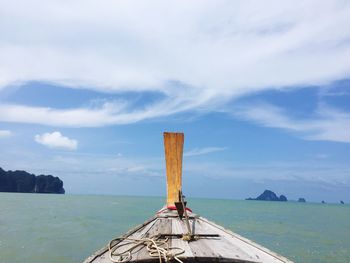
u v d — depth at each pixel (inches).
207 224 271.9
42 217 1166.3
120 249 166.4
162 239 189.3
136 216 1379.2
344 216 2123.5
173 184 373.4
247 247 180.5
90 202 2861.7
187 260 148.7
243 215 1861.5
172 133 384.5
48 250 574.2
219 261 149.0
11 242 634.8
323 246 741.3
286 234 949.8
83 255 545.6
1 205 1840.6
